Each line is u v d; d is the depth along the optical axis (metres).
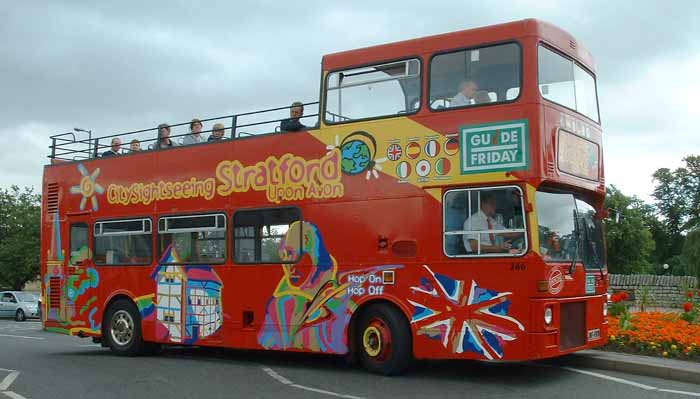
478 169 9.88
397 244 10.52
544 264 9.51
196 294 13.13
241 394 9.44
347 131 11.25
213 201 13.02
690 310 13.87
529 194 9.49
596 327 10.79
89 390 10.02
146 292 14.01
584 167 10.77
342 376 10.78
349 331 10.95
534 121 9.58
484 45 10.11
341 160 11.27
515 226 9.56
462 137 10.08
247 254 12.41
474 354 9.72
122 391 9.89
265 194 12.23
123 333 14.41
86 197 15.37
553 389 9.37
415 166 10.46
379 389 9.57
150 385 10.38
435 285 10.11
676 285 26.78
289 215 11.84
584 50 11.30
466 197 9.98
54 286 15.73
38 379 11.16
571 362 11.45
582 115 10.88
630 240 68.81
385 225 10.66
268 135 12.33
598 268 11.02
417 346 10.20
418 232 10.33
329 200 11.34
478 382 10.01
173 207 13.70
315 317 11.34
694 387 9.41
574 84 10.80
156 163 14.12
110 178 14.96
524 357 9.34
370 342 10.76
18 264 52.75
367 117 11.05
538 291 9.41
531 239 9.43
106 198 14.98
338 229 11.17
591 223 11.12
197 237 13.24
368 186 10.91
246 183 12.55
